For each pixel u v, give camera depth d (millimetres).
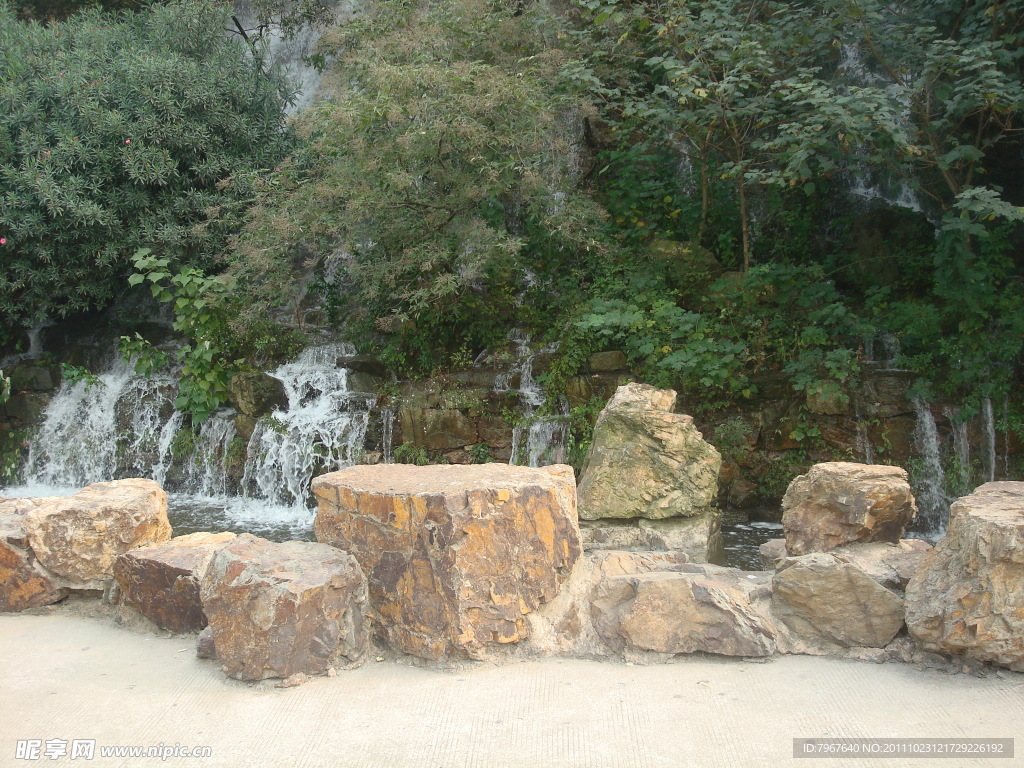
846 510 4441
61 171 10938
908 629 3529
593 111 9961
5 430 11586
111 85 11430
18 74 11586
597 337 9406
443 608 3539
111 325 12711
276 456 9727
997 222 9578
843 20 8922
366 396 9945
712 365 8516
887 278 9844
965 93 8484
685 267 10031
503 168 9555
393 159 9492
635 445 6691
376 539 3705
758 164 10188
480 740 2977
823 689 3312
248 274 10844
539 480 3842
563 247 10602
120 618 4246
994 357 8422
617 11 9703
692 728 3029
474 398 9453
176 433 10664
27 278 11297
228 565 3584
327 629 3545
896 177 10516
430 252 9594
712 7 10273
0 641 4008
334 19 14797
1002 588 3307
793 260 10500
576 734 3004
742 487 8586
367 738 3008
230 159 11891
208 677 3555
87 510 4402
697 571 4172
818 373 8641
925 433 8438
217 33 13078
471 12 10312
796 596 3748
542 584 3730
